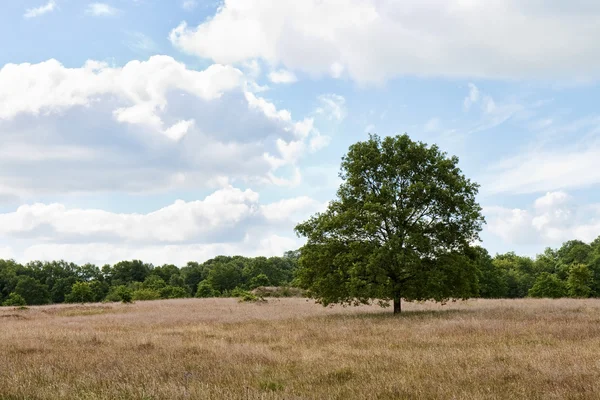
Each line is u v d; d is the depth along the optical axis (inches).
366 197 1142.3
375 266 1035.3
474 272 1171.3
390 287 1075.3
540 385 338.3
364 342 600.4
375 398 316.2
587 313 947.3
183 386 338.6
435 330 693.9
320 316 1091.9
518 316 891.4
